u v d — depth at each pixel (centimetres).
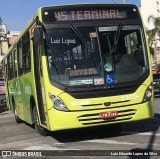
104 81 605
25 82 799
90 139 666
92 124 601
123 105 610
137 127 757
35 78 691
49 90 600
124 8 644
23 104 866
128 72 618
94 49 613
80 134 727
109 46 619
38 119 710
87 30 619
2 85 1723
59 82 597
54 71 601
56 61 604
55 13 616
